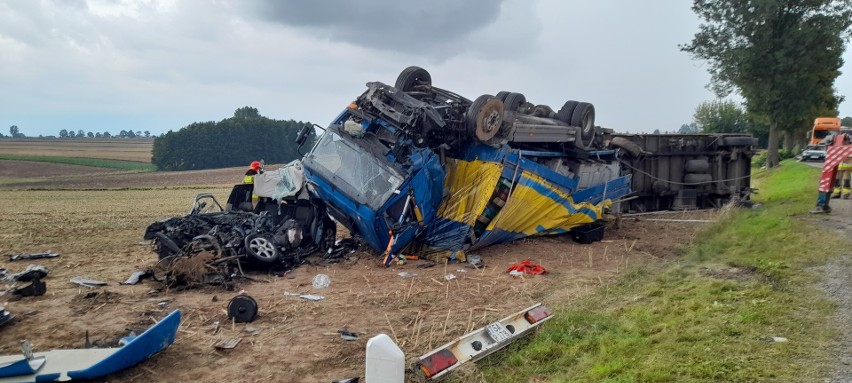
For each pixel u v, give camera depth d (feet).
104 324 25.12
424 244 39.63
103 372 19.06
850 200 50.29
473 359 20.08
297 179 40.68
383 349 15.92
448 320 25.48
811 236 34.04
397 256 38.22
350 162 37.78
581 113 48.70
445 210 39.88
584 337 21.70
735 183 67.05
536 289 30.63
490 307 27.43
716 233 42.60
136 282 32.48
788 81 104.73
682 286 27.32
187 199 106.42
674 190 64.49
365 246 41.81
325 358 21.30
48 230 55.36
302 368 20.45
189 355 21.63
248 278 33.04
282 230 36.73
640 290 28.30
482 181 39.22
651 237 47.42
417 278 33.55
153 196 116.26
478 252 40.83
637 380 16.80
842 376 15.84
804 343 18.35
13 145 457.68
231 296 29.76
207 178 222.48
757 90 108.58
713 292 25.11
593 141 51.80
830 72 119.03
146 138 625.41
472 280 32.99
